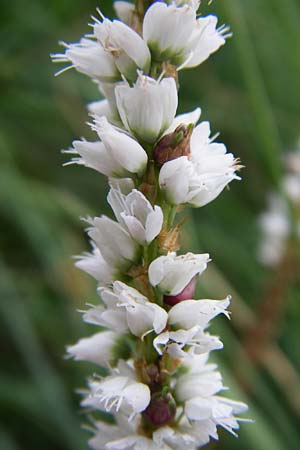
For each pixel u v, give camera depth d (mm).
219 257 139
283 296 122
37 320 122
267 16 155
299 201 124
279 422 118
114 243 70
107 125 68
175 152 69
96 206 141
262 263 134
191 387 73
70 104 141
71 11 146
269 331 121
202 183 69
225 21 134
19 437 119
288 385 122
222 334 117
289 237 125
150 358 72
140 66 70
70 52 71
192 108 150
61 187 143
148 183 70
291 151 146
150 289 70
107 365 74
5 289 118
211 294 123
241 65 120
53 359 122
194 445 73
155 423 72
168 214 70
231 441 109
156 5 69
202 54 72
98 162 70
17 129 143
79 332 118
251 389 118
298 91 156
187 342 70
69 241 127
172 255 69
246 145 152
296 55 154
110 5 144
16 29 143
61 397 112
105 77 72
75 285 120
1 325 126
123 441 72
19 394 115
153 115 68
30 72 142
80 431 109
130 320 70
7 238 134
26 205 124
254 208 150
